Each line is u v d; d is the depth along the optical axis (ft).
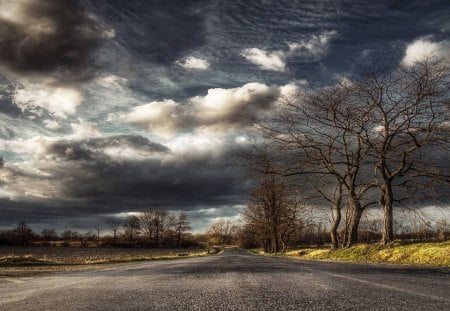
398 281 22.12
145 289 20.48
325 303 13.92
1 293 20.76
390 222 69.82
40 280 31.68
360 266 40.22
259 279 25.13
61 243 470.39
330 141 81.10
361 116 73.77
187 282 24.35
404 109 69.36
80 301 15.90
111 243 469.98
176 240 481.87
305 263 51.11
